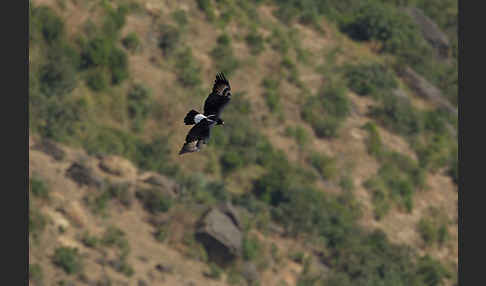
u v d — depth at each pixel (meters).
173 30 146.75
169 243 110.56
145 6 150.25
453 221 149.12
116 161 119.94
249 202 127.12
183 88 140.50
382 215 141.12
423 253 139.38
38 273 94.06
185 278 105.50
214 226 112.44
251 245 115.88
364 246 129.38
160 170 126.69
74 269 97.44
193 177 124.56
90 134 125.50
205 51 150.50
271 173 134.12
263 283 113.62
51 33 132.62
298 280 117.50
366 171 147.25
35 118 121.69
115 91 133.50
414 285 129.00
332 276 120.31
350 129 153.12
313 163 142.50
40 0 135.88
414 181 151.62
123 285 99.50
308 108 150.88
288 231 125.25
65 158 117.56
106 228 108.12
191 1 158.12
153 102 135.00
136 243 108.00
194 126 40.38
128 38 141.38
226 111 141.50
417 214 146.12
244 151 135.88
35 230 99.94
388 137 158.00
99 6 141.75
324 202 133.88
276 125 145.38
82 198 111.00
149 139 131.25
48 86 127.62
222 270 111.06
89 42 134.88
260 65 154.38
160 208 114.62
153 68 141.00
